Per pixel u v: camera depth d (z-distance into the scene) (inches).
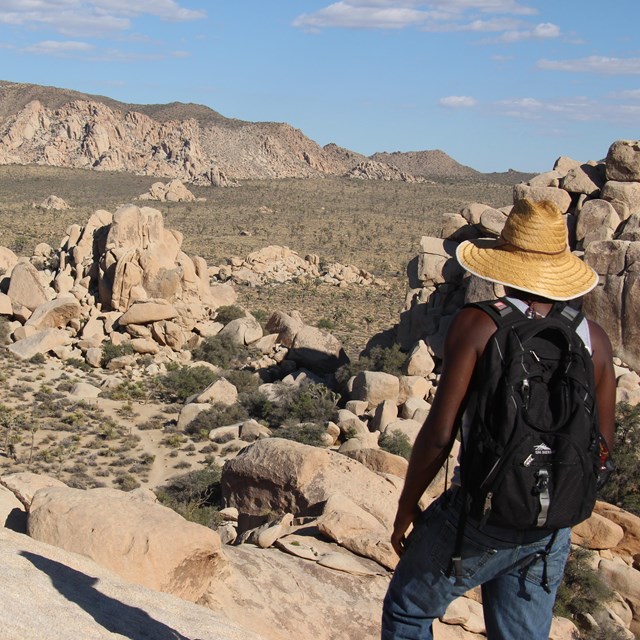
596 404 133.6
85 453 1282.0
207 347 1876.2
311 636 321.4
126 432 1392.7
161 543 285.6
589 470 125.8
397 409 1280.8
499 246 141.7
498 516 127.9
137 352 1860.2
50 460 1232.2
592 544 634.8
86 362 1809.8
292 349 1787.6
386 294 4160.9
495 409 126.7
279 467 609.3
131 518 294.2
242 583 330.0
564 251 138.5
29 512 304.0
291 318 1898.4
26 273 2011.6
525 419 124.2
